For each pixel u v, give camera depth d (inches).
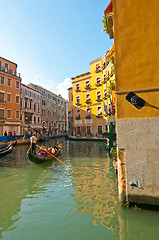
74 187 224.1
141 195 142.7
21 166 351.6
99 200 181.0
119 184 152.1
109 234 125.9
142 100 148.9
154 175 140.1
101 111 1012.5
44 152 406.3
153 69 148.4
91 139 1032.8
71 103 1336.1
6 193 209.3
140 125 147.4
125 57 157.2
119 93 156.4
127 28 157.5
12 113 986.7
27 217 152.9
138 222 134.4
